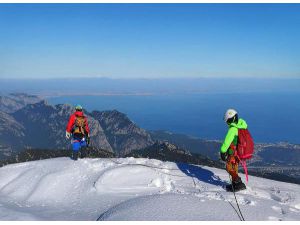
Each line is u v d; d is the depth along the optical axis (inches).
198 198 378.0
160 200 366.6
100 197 475.2
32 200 521.3
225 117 443.5
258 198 413.1
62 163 618.5
